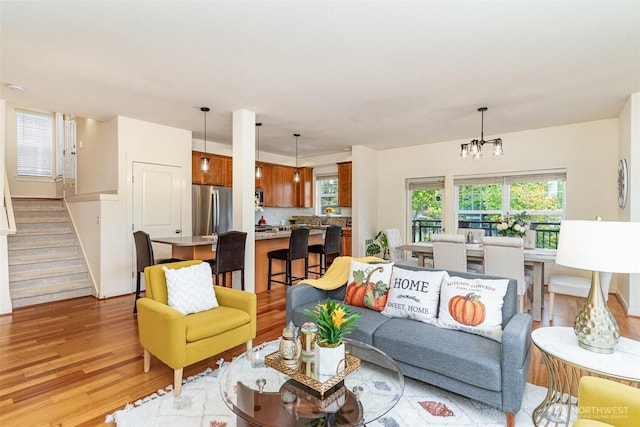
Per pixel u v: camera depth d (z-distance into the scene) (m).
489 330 2.10
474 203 5.88
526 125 4.91
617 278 4.49
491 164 5.59
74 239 5.20
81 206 4.99
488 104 3.92
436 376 2.00
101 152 4.88
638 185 3.55
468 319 2.16
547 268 5.02
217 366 2.56
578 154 4.81
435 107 4.03
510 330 1.83
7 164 6.28
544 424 1.85
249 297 2.62
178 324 2.11
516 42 2.46
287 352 1.70
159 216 4.96
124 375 2.40
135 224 4.71
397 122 4.74
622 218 4.09
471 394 1.88
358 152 6.45
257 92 3.53
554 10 2.06
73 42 2.47
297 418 1.39
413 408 2.00
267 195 7.27
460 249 3.80
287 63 2.83
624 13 2.09
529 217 5.31
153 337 2.26
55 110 4.22
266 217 7.78
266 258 5.00
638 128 3.54
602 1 1.96
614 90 3.46
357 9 2.06
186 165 5.29
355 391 1.57
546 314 3.81
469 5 2.01
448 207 6.06
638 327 3.32
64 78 3.16
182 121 4.75
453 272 2.50
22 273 4.43
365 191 6.62
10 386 2.24
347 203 7.07
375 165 6.91
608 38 2.40
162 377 2.38
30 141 6.54
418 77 3.12
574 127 4.84
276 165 7.49
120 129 4.52
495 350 1.92
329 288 2.92
